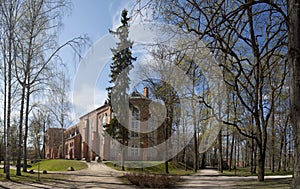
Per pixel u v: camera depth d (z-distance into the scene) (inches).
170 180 621.9
